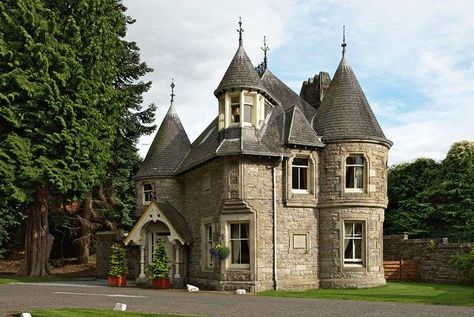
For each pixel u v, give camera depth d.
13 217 40.59
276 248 23.88
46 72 27.58
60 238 44.53
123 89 37.66
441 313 14.48
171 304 16.64
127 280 30.42
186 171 28.05
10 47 27.30
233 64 25.12
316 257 24.75
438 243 27.03
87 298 18.19
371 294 20.61
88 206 40.19
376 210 24.98
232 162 23.91
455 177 35.22
